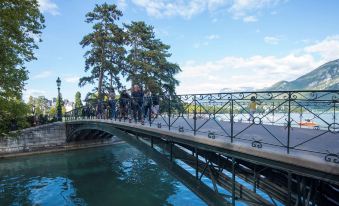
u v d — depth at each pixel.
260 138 7.77
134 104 14.30
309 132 8.95
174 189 16.91
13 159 26.61
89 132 30.50
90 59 35.78
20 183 18.98
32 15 13.82
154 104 13.55
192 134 8.87
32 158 27.00
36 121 31.75
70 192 16.97
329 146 6.42
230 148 7.02
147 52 37.41
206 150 8.88
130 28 38.78
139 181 18.94
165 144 11.77
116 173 21.27
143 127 12.13
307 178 6.01
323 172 4.90
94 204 14.92
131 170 22.14
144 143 13.25
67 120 32.25
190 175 10.05
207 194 9.27
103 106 22.14
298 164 5.26
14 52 14.38
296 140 7.31
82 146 31.73
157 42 40.19
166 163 11.51
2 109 14.02
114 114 18.17
